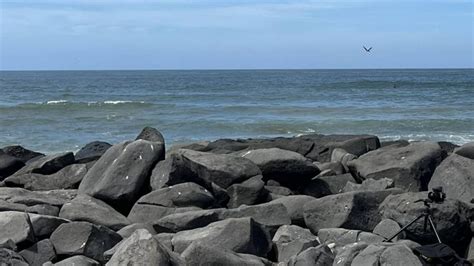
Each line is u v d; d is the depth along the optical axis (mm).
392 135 30609
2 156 15352
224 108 43031
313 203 10438
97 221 10242
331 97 54688
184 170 11648
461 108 42594
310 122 34781
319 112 40656
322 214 10266
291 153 12969
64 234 9211
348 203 10078
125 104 44312
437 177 11781
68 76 142375
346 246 8625
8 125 33719
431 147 13047
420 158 12625
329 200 10305
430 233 9336
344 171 14227
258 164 12781
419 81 93188
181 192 10898
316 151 16297
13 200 10875
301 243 9055
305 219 10438
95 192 11375
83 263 8617
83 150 17156
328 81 95438
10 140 28219
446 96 55688
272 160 12781
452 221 9414
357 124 34156
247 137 30438
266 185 12719
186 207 10773
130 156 11750
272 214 10250
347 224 9984
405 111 40906
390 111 41000
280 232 9734
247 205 11188
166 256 7734
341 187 13094
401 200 9742
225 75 147000
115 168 11617
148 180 11633
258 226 9383
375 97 54625
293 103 47812
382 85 78312
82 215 10297
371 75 139500
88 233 9164
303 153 16344
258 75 146000
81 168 13383
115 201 11359
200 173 12055
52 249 9062
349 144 16016
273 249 9406
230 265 8234
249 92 62812
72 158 14602
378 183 11914
